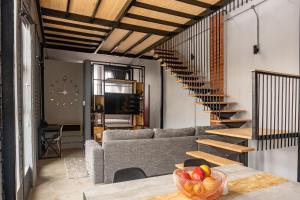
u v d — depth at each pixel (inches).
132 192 55.5
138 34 249.0
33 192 125.6
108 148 137.9
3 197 74.8
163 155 152.5
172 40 307.3
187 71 257.1
